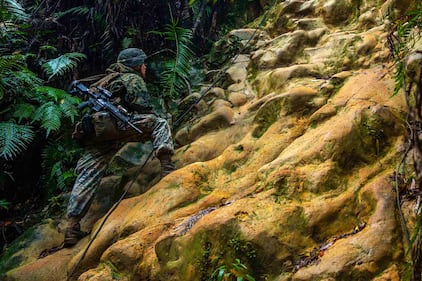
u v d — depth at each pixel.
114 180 3.66
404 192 2.36
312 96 3.23
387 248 2.11
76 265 2.84
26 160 4.52
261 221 2.35
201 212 2.66
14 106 4.21
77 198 3.26
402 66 2.32
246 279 2.22
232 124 3.58
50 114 3.99
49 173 4.34
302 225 2.34
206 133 3.65
